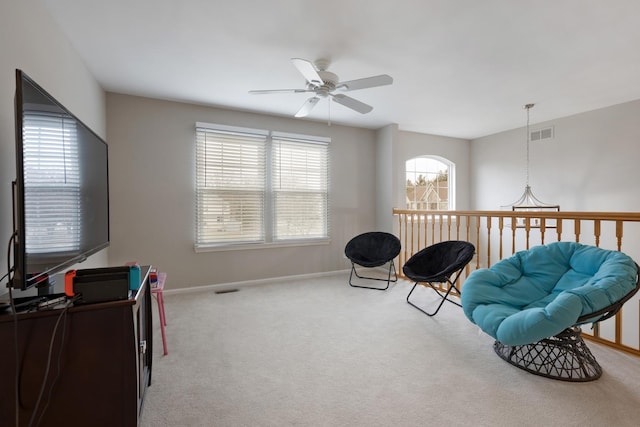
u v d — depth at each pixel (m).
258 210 4.10
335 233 4.69
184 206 3.68
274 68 2.80
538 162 4.68
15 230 1.14
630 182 3.73
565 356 1.89
